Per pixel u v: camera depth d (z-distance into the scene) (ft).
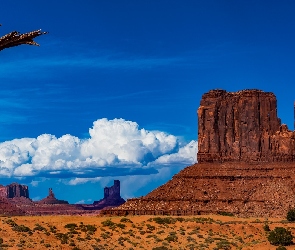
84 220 622.13
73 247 482.28
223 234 595.88
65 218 631.15
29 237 490.49
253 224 637.30
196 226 611.47
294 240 538.47
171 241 546.26
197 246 524.93
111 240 534.37
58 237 508.94
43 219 613.52
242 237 584.81
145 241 541.75
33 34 108.58
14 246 450.30
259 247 512.63
